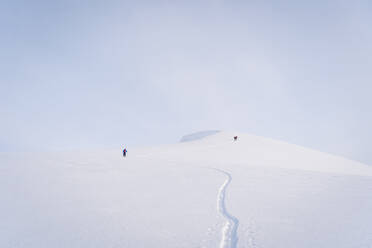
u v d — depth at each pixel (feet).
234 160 115.14
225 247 21.13
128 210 31.65
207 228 25.55
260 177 59.93
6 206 32.35
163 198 38.19
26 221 26.94
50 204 33.68
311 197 39.09
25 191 40.68
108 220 27.66
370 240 21.62
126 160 88.84
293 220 27.73
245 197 38.96
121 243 21.50
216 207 33.55
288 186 48.62
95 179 52.90
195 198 38.42
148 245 21.21
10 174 56.13
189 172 66.74
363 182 54.24
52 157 92.53
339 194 41.39
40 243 21.31
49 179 51.39
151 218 28.63
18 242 21.45
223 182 52.90
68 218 28.14
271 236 22.98
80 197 37.81
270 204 34.73
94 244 21.24
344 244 20.98
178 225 26.40
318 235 23.09
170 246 21.11
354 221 27.04
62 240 22.00
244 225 26.05
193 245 21.38
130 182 50.96
